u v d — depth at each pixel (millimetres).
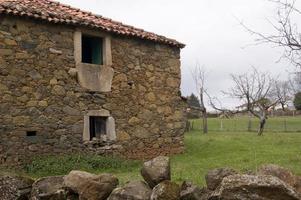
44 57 9664
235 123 33438
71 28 10172
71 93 10086
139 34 11344
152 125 11797
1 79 8953
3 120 8914
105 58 10812
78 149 10109
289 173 3795
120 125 11023
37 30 9578
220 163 9141
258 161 9039
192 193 3828
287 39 6363
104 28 10523
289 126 29953
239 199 3326
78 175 4410
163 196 3740
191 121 33750
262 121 21500
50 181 4598
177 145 12414
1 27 9000
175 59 12609
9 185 4680
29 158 9219
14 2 9898
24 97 9281
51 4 11320
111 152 10742
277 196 3260
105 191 4219
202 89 28328
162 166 4094
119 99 11055
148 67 11812
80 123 10203
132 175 8039
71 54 10141
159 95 12062
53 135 9695
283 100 29828
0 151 8797
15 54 9195
